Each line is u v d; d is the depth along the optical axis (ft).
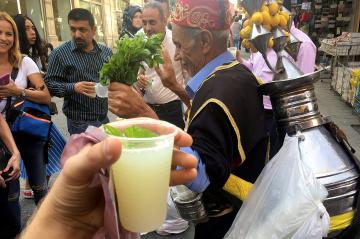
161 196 2.29
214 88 4.27
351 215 4.65
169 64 6.63
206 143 3.99
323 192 4.17
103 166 1.85
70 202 2.04
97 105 11.27
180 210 4.75
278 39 5.51
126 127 2.39
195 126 4.12
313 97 4.88
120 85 4.35
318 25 38.37
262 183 4.37
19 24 13.33
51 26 44.45
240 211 4.42
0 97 9.16
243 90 4.39
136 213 2.24
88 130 2.07
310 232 4.06
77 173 1.89
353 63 26.50
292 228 4.07
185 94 6.77
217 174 4.05
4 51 9.47
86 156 1.83
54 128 10.80
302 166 4.25
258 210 4.28
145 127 2.45
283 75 5.39
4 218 8.67
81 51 11.15
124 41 4.23
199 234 5.10
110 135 2.07
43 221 2.13
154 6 10.93
